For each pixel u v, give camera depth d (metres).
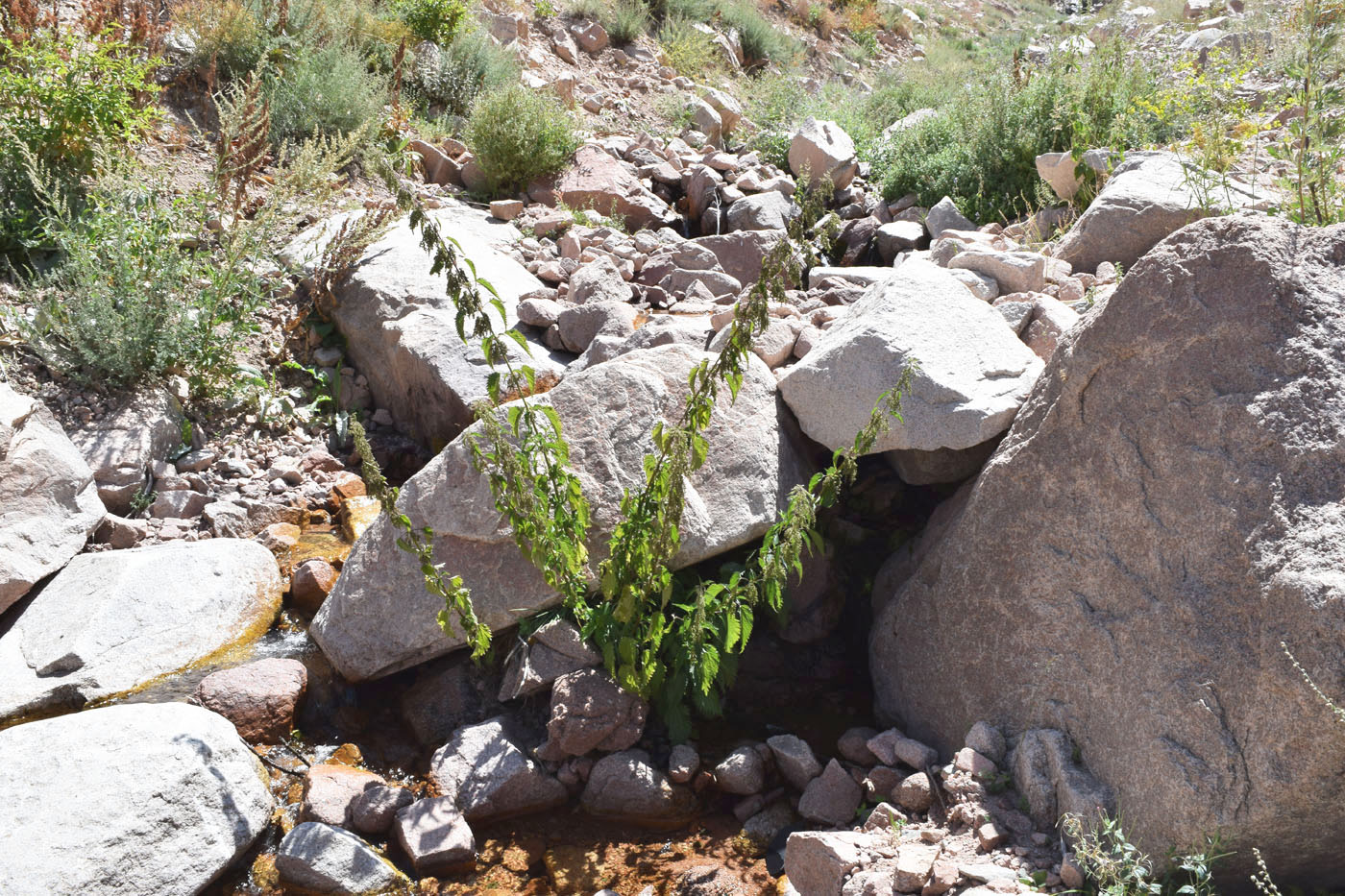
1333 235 3.35
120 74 6.72
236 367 6.02
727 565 4.36
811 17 18.83
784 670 4.63
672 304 7.16
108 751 3.47
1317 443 3.03
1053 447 3.67
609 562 3.70
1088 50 9.91
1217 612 3.04
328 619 4.33
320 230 7.01
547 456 3.75
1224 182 5.45
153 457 5.47
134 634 4.34
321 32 9.60
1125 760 3.16
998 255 5.55
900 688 4.17
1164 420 3.35
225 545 4.88
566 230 8.28
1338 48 5.50
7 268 6.08
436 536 4.20
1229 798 2.85
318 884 3.39
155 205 6.24
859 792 3.79
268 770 3.95
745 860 3.60
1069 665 3.47
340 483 5.63
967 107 9.61
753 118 13.25
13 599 4.48
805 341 5.23
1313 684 2.67
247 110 7.68
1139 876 2.83
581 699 3.92
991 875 2.98
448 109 10.48
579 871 3.55
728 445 4.41
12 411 4.71
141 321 5.65
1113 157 6.96
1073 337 3.73
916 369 4.23
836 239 8.77
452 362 5.78
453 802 3.75
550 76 12.21
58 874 3.08
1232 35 9.29
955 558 3.96
